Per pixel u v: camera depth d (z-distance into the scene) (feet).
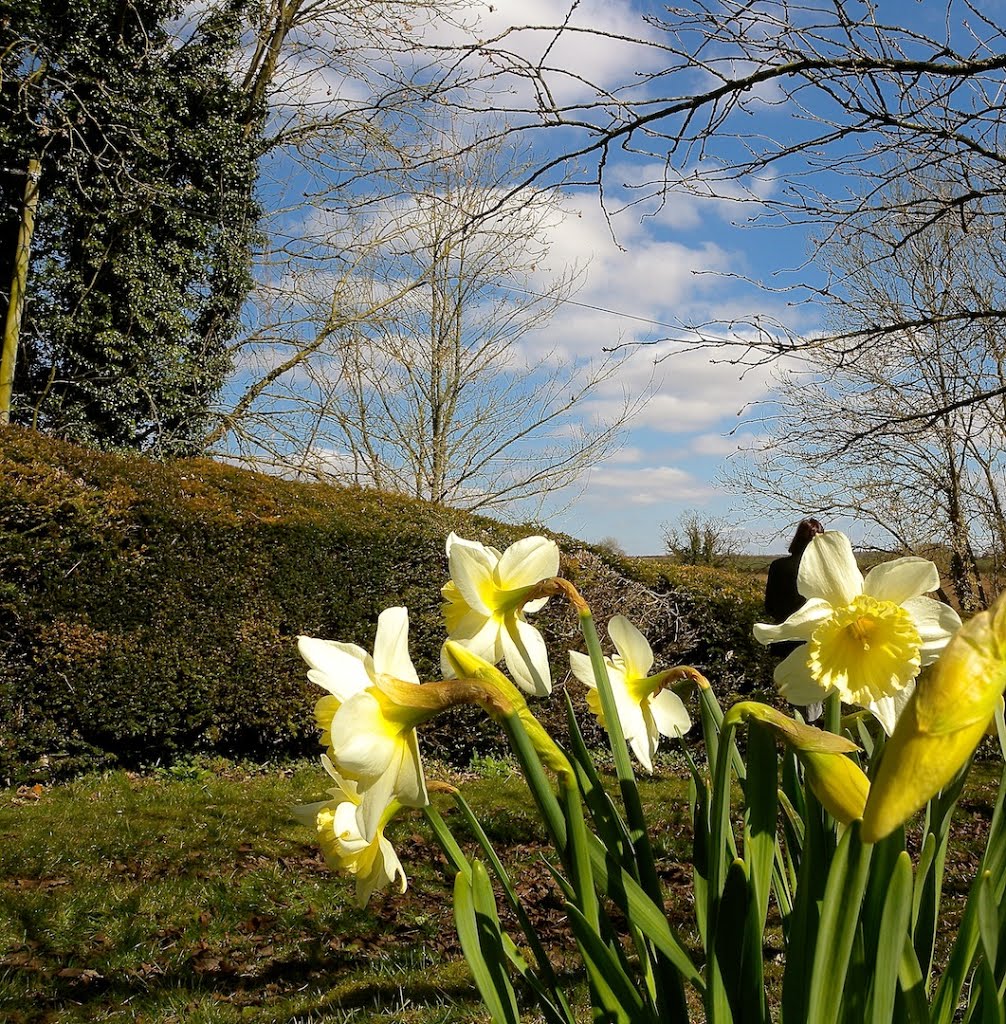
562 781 3.52
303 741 25.67
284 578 25.32
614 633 4.57
